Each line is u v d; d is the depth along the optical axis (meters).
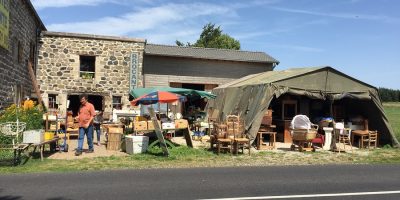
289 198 6.06
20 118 12.56
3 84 13.35
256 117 13.15
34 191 6.32
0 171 8.22
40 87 19.81
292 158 11.12
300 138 12.44
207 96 15.48
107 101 20.61
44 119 13.95
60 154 10.91
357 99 14.68
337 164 10.16
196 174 8.16
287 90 13.49
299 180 7.64
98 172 8.24
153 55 22.27
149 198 5.93
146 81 22.45
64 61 20.12
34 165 9.03
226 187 6.82
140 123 12.05
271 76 15.91
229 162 10.15
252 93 14.49
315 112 16.62
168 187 6.75
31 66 17.80
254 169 9.03
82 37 20.34
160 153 11.30
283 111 16.02
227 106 17.05
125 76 20.84
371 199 6.12
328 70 14.04
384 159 11.20
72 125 14.26
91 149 11.45
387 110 44.53
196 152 11.64
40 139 9.67
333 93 14.03
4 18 12.83
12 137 10.29
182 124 12.66
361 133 13.78
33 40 18.72
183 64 23.00
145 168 8.93
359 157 11.55
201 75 23.25
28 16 17.19
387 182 7.56
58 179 7.38
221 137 12.02
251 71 24.11
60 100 20.02
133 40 20.91
